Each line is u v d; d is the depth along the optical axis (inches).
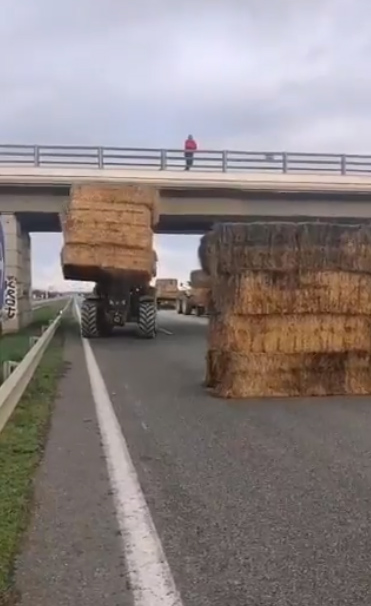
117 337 842.8
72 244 754.8
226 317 369.7
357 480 199.6
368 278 382.0
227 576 131.9
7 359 521.0
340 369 378.9
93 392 378.3
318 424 289.4
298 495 184.9
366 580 129.8
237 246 371.2
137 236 768.9
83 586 127.6
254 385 369.1
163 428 279.3
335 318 378.3
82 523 162.4
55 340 765.3
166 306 2017.7
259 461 223.3
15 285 951.6
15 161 968.9
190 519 165.2
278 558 140.6
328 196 1054.4
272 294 370.6
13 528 156.6
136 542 149.9
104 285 837.8
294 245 373.4
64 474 206.5
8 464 215.9
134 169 995.9
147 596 123.4
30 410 312.0
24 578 131.2
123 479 200.7
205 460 224.8
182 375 458.9
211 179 1010.7
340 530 157.2
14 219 983.6
